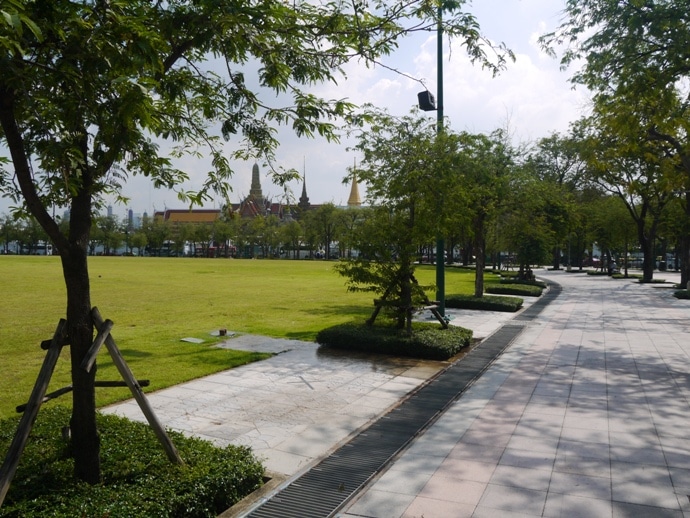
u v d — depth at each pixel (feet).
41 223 14.74
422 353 37.50
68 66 14.05
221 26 15.87
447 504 16.20
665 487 17.25
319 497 16.67
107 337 15.83
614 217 142.10
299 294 87.30
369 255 42.98
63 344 15.08
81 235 15.48
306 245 332.80
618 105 44.80
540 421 23.91
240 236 317.22
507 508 15.90
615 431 22.54
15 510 13.37
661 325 54.44
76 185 13.88
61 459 16.61
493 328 52.21
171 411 25.30
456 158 45.80
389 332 40.81
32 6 13.00
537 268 233.55
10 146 14.26
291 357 37.65
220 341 43.39
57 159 13.82
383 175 43.21
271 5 17.19
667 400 27.12
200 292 88.53
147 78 14.15
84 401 15.37
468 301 68.33
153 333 47.06
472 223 67.87
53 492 14.42
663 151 53.21
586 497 16.56
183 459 16.83
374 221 43.37
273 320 56.85
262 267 184.24
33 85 14.90
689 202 82.17
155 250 355.77
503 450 20.48
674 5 40.37
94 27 13.80
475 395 28.32
